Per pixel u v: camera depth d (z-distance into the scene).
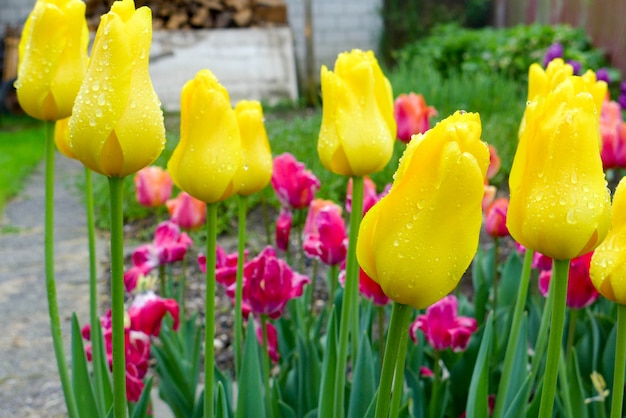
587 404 0.82
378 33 5.79
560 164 0.48
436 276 0.46
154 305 0.79
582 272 0.75
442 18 5.60
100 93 0.51
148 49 0.52
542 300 0.97
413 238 0.45
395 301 0.47
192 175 0.57
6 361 1.35
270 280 0.75
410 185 0.45
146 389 0.70
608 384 0.83
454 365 0.88
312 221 0.88
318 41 5.82
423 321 0.81
